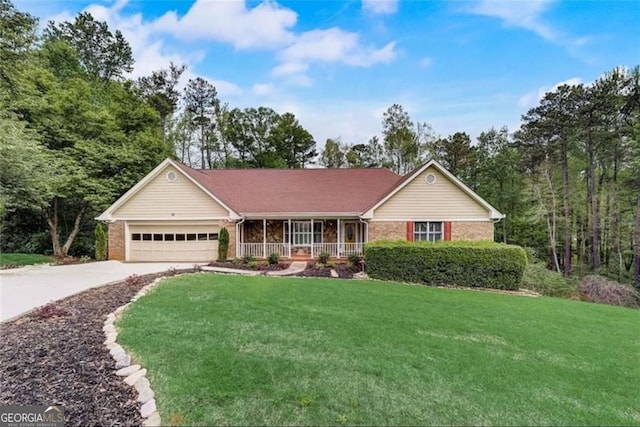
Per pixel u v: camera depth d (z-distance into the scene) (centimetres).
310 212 1794
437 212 1653
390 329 646
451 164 3606
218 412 342
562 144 2517
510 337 645
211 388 386
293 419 339
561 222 2767
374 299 900
